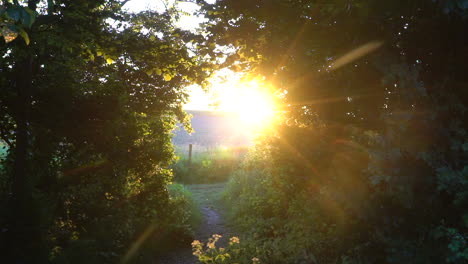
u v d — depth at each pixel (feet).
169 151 33.71
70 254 19.26
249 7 17.42
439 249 10.14
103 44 24.18
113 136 26.03
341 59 15.01
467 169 8.75
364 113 16.03
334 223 19.61
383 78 11.44
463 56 10.70
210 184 66.44
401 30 12.07
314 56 17.04
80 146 24.70
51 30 20.54
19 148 22.13
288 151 23.66
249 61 21.84
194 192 57.82
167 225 29.04
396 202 11.51
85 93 25.00
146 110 34.17
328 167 19.84
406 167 10.46
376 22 12.09
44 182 23.47
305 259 17.98
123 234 23.72
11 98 21.91
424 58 11.77
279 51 18.42
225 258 19.53
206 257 19.60
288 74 19.48
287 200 28.45
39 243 18.60
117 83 26.84
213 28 20.20
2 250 17.93
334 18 14.20
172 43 26.91
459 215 9.85
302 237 20.63
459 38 10.74
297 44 16.42
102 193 25.99
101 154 25.98
